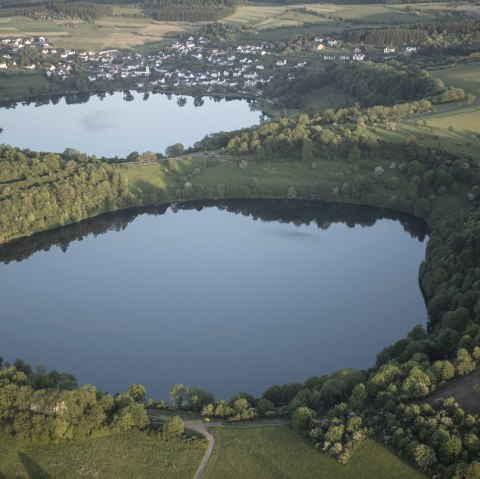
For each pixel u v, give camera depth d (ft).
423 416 584.81
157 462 593.01
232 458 593.01
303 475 568.41
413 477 548.31
